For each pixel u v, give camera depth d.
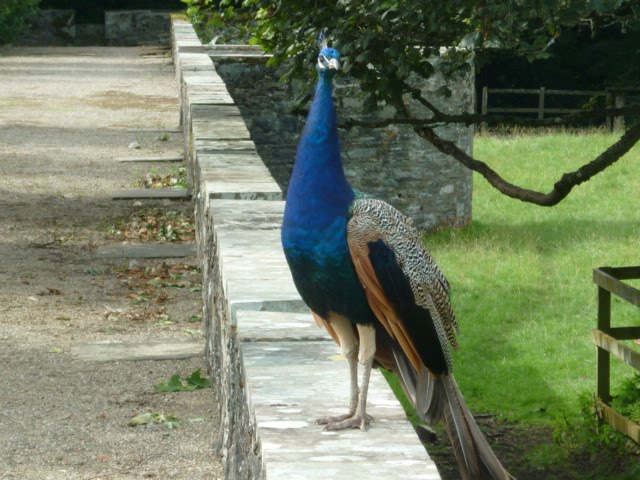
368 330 4.77
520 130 38.44
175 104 28.84
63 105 28.28
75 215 16.77
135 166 20.55
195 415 9.26
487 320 18.09
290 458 4.27
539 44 9.82
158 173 19.95
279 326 6.23
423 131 12.33
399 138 25.47
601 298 12.38
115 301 12.70
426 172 25.83
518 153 33.91
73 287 13.16
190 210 17.17
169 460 8.29
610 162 11.11
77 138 23.39
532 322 17.92
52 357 10.66
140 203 17.64
